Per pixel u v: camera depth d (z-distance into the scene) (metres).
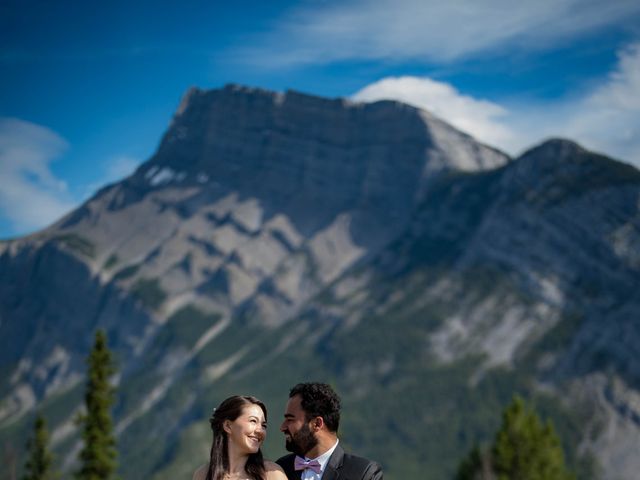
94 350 71.94
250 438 9.61
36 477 69.31
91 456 70.56
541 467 84.69
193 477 9.90
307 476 9.71
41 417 70.75
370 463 9.70
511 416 86.62
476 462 86.06
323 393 9.79
